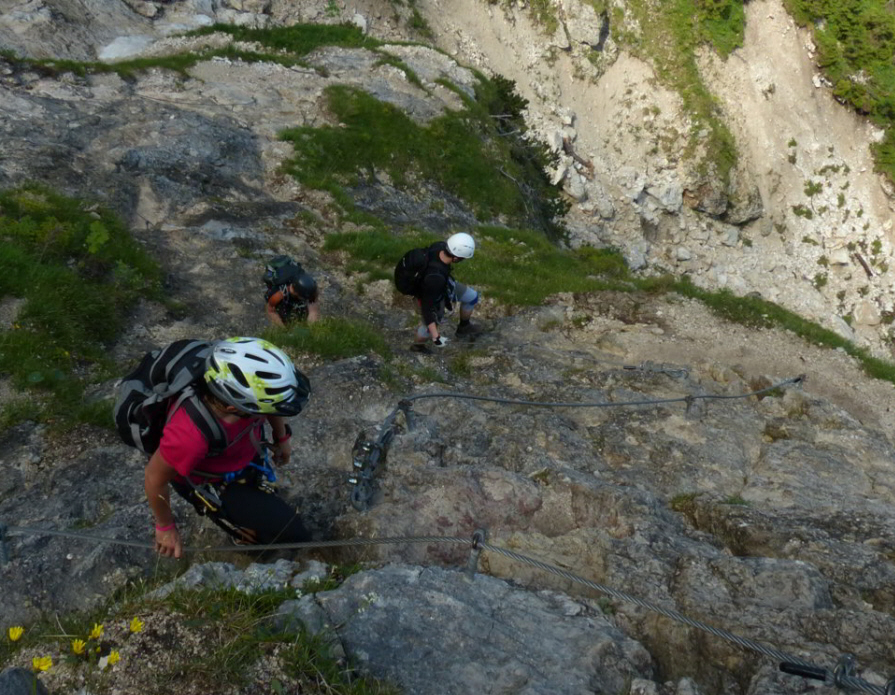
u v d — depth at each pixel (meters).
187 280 10.86
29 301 8.01
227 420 3.74
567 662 3.70
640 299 12.00
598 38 31.00
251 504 4.32
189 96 17.84
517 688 3.51
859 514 5.62
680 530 5.34
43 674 3.49
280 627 3.71
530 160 26.58
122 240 10.73
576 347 10.62
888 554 4.97
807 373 10.77
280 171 15.70
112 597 4.46
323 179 16.03
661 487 6.27
